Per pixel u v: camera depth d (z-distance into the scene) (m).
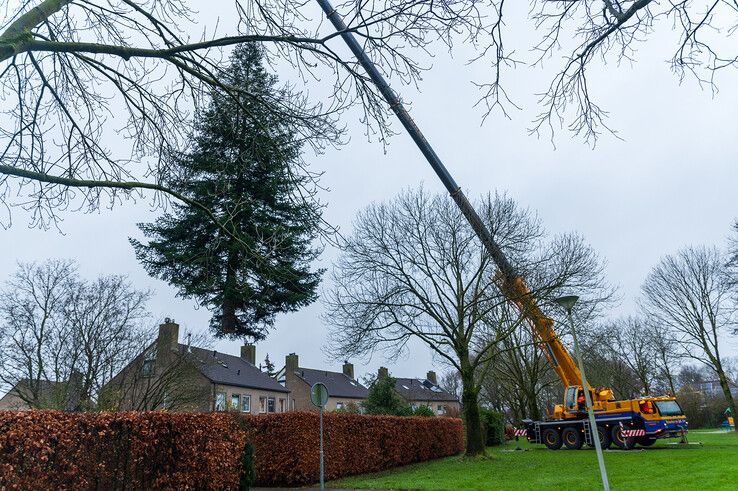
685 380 64.94
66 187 7.31
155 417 9.76
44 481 7.64
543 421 26.41
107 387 16.02
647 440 22.59
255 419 15.66
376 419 19.11
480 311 21.34
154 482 9.58
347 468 16.89
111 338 16.44
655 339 41.62
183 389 18.72
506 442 34.62
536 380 30.83
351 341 20.39
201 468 10.68
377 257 21.52
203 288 13.43
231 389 36.22
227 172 8.79
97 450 8.62
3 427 7.24
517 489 11.71
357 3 5.32
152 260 15.08
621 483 11.68
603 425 23.06
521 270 19.72
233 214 7.91
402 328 21.00
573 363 23.38
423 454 22.41
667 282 37.44
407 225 21.86
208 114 7.68
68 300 16.59
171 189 7.43
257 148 7.60
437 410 66.50
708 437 29.08
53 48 5.50
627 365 47.88
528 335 27.95
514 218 20.59
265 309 14.81
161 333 19.23
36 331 16.33
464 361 20.92
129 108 7.42
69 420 8.21
